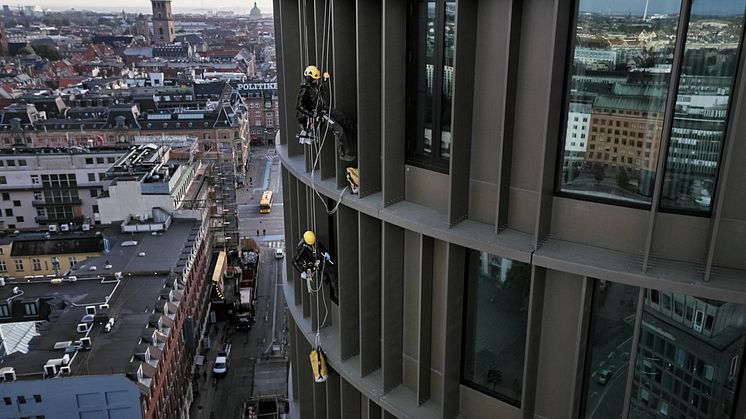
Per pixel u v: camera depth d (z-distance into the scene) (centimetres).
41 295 6378
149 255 7762
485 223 1488
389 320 1733
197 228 8850
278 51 2378
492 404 1594
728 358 1220
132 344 5462
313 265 1991
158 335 5753
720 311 1203
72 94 18912
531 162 1368
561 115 1295
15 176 11506
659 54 1161
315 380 2123
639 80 1194
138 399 4928
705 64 1115
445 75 1494
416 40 1542
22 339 5647
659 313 1249
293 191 2388
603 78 1229
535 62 1300
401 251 1695
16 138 15238
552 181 1331
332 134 1922
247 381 7806
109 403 4897
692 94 1140
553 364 1436
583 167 1301
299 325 2311
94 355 5241
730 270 1179
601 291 1311
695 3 1094
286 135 2494
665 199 1219
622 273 1205
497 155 1422
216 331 9131
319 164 1994
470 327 1595
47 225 11819
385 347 1753
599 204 1295
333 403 2198
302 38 2061
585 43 1230
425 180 1620
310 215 2191
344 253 1878
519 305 1473
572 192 1329
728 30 1082
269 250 12031
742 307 1181
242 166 16550
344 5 1712
